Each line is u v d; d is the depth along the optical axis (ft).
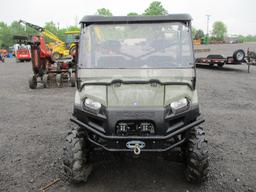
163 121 13.06
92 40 15.70
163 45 15.55
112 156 16.43
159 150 13.03
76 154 14.28
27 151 19.43
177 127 13.43
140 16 15.64
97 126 13.58
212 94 38.34
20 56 124.47
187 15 15.64
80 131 14.94
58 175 15.97
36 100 36.47
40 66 46.62
